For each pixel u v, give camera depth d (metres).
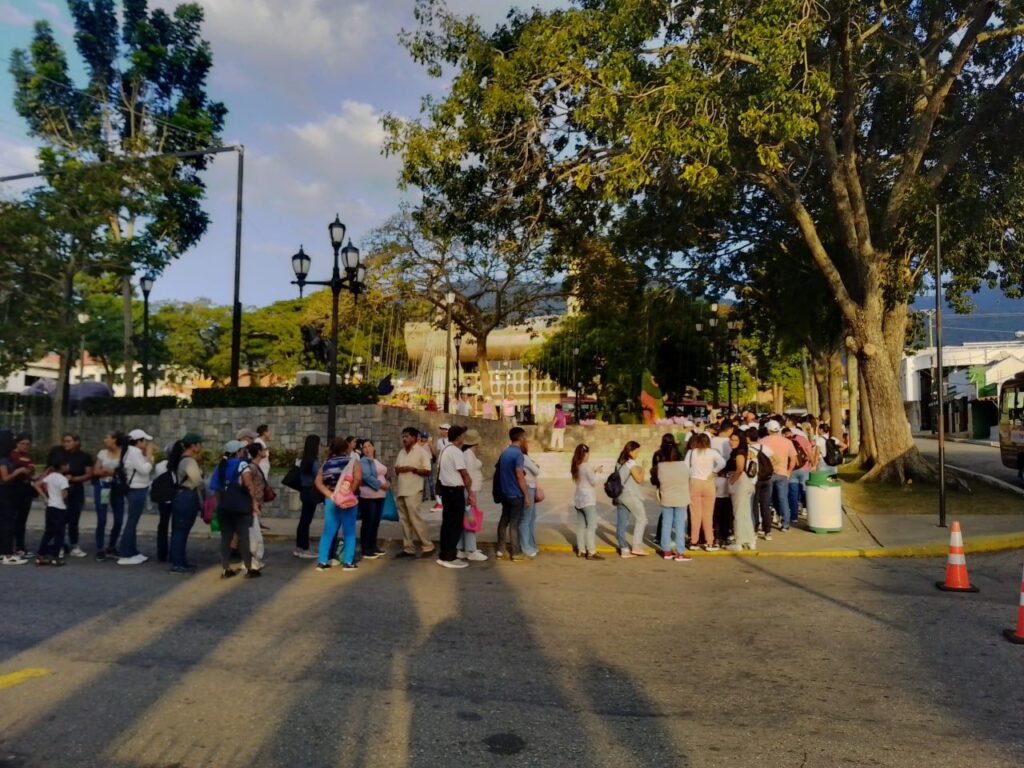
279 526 14.06
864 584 9.16
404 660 6.01
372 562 10.56
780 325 29.08
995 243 22.70
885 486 17.73
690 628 7.08
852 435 36.25
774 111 13.65
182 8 30.56
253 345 50.53
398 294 32.34
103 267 23.36
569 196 18.36
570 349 43.09
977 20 15.77
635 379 38.31
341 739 4.46
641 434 29.55
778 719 4.83
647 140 13.66
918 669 5.86
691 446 11.66
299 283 16.42
